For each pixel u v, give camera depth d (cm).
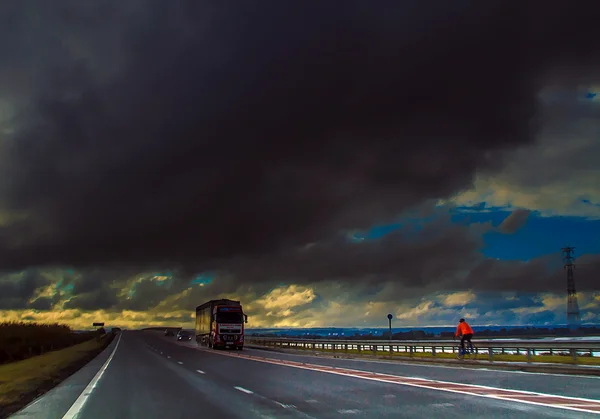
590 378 1806
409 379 1852
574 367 2102
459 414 1054
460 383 1666
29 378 2183
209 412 1171
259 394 1498
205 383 1886
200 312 6656
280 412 1148
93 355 4688
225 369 2584
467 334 2936
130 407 1309
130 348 6159
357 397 1373
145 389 1741
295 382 1841
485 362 2572
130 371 2636
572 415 1016
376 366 2619
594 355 3048
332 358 3550
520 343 3600
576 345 3114
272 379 1992
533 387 1512
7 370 2770
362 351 4175
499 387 1527
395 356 3400
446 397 1327
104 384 1984
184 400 1409
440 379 1823
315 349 5059
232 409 1208
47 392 1761
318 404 1262
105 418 1147
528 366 2253
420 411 1105
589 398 1255
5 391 1694
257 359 3484
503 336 6262
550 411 1066
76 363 3275
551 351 2903
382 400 1298
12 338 5975
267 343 6519
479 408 1127
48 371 2541
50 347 6569
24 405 1462
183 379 2088
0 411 1287
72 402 1474
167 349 5644
